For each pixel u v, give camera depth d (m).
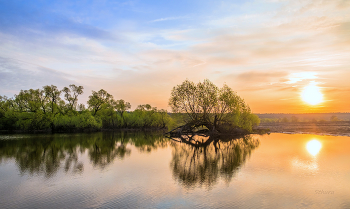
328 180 18.00
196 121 60.69
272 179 18.33
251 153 30.77
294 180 18.02
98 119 82.75
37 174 20.03
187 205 13.25
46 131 76.31
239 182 17.58
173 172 20.70
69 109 78.94
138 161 25.89
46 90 72.81
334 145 38.00
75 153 31.34
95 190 15.80
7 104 76.06
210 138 54.28
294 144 39.91
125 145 40.81
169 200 13.98
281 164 23.66
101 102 86.19
